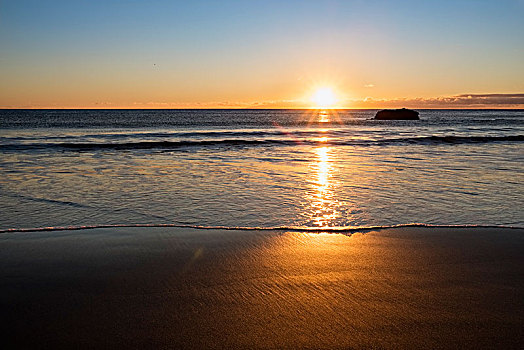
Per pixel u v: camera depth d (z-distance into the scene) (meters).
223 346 3.10
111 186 10.02
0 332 3.25
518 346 3.12
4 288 4.06
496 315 3.61
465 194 9.23
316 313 3.63
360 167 13.62
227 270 4.64
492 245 5.61
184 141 23.38
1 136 27.61
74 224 6.65
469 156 17.06
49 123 52.75
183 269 4.65
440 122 67.25
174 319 3.50
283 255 5.16
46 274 4.44
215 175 11.84
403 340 3.19
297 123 63.34
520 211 7.73
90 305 3.73
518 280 4.42
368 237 5.95
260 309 3.70
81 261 4.85
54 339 3.17
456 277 4.48
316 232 6.19
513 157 16.70
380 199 8.69
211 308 3.71
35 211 7.50
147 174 11.96
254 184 10.40
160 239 5.74
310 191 9.51
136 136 28.45
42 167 13.25
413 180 11.09
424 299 3.92
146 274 4.48
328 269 4.70
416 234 6.11
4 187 9.78
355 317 3.56
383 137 29.44
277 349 3.07
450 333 3.29
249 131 36.59
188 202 8.33
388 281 4.36
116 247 5.38
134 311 3.63
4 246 5.34
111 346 3.08
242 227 6.45
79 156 16.45
